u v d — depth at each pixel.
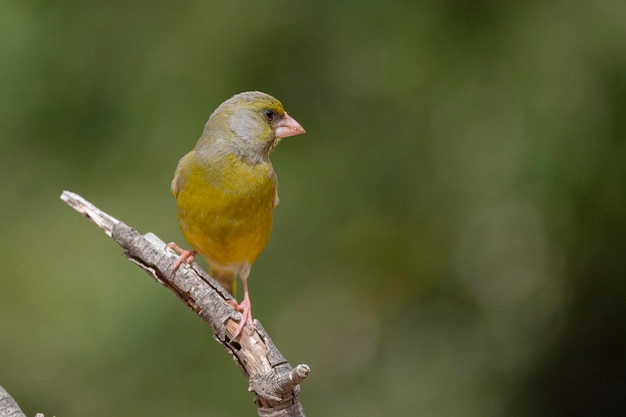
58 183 13.93
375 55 14.20
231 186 8.77
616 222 14.06
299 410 7.08
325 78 14.30
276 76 14.20
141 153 13.86
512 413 14.52
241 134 8.94
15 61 13.98
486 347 14.84
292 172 14.20
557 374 14.75
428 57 14.14
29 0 14.12
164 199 13.61
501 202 14.23
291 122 9.23
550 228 14.28
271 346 7.26
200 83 13.98
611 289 14.59
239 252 9.13
